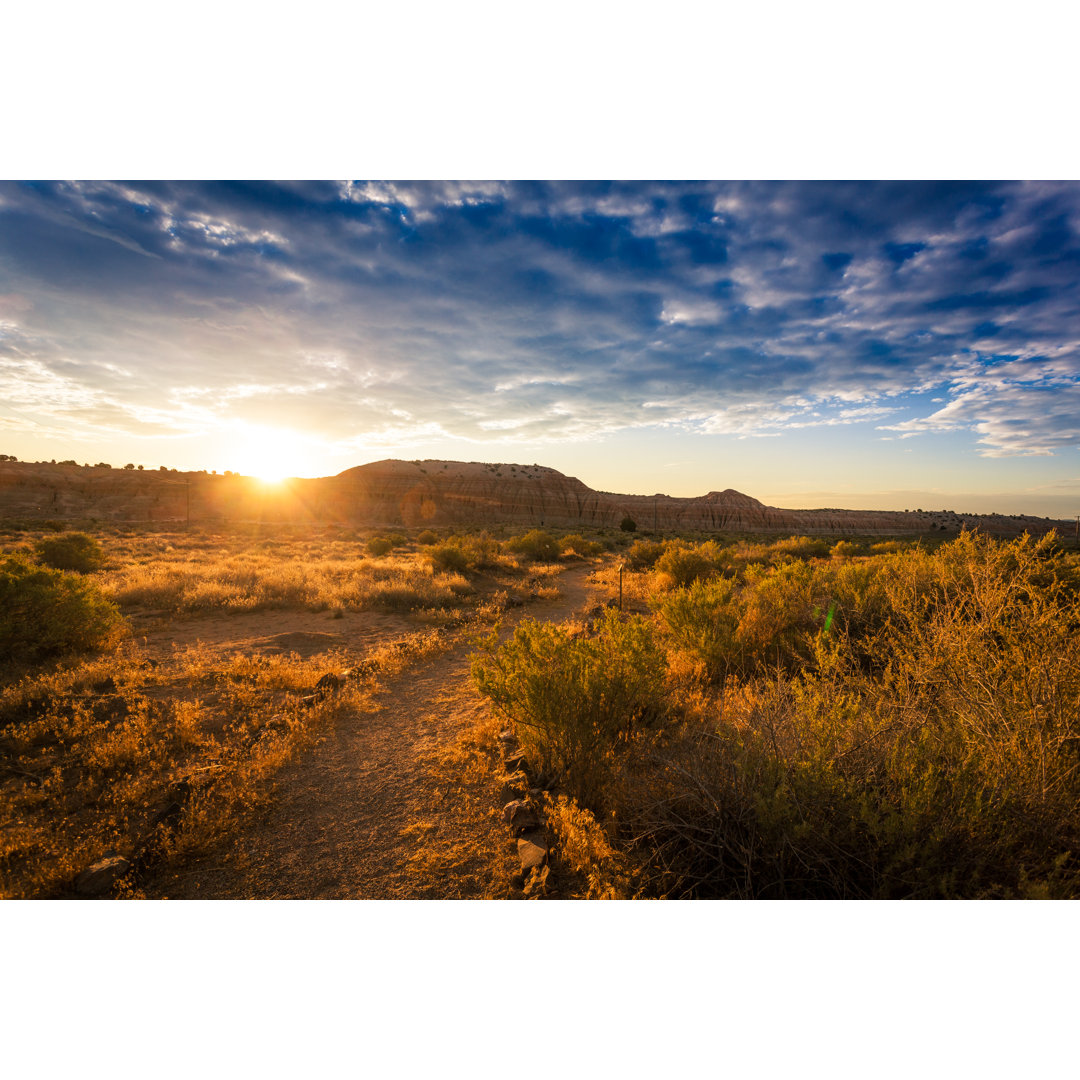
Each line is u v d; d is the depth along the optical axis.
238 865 3.35
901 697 3.95
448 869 3.31
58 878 3.08
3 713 5.23
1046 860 2.52
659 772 3.59
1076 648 3.33
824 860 2.68
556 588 16.55
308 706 6.05
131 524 52.12
